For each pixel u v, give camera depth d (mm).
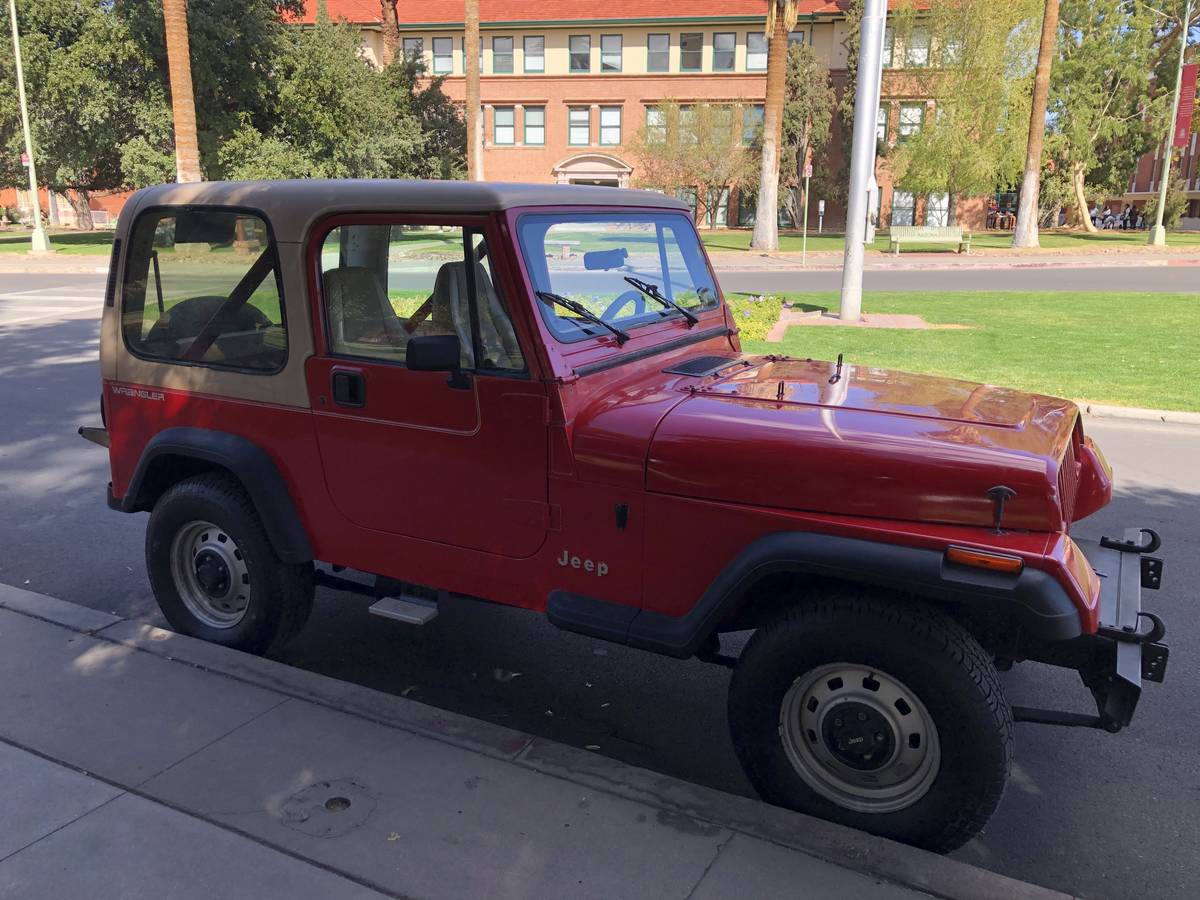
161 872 2668
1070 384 10094
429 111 42344
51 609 4320
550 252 3229
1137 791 3420
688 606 3064
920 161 34719
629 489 3047
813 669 2842
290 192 3477
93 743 3293
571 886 2615
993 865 3020
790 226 49594
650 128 44281
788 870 2674
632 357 3502
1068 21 41781
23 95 30094
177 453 3893
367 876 2654
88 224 55281
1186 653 4434
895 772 2822
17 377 11000
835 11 44500
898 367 10898
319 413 3582
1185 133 36562
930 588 2594
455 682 4184
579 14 45906
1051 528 2635
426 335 3268
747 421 2992
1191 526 6098
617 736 3775
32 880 2633
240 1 30828
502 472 3250
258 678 3725
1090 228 46531
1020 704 4016
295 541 3756
